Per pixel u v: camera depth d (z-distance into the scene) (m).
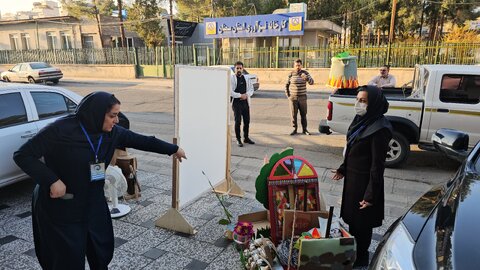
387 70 8.05
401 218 2.28
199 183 4.27
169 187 5.27
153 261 3.34
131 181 4.74
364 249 3.19
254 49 21.66
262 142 7.97
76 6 28.70
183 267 3.25
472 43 16.55
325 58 19.89
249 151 7.28
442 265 1.59
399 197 4.96
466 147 3.11
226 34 23.97
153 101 15.02
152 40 28.77
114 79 24.91
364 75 18.58
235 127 7.59
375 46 18.59
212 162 4.51
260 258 2.90
